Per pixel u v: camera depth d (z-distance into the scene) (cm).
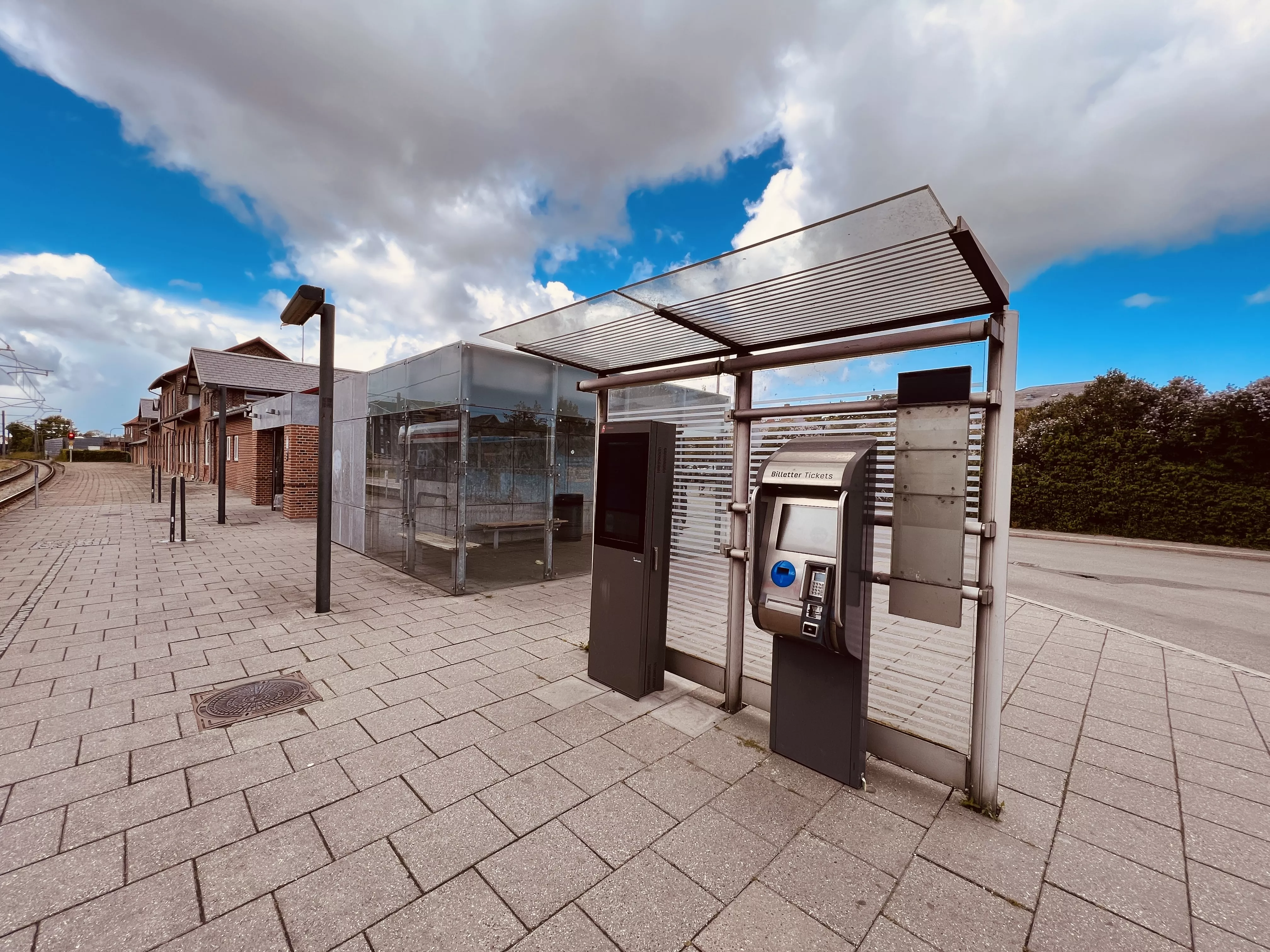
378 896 188
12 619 483
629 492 354
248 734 295
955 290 229
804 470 250
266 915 179
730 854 213
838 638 239
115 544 878
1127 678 411
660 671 362
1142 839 229
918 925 182
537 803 242
